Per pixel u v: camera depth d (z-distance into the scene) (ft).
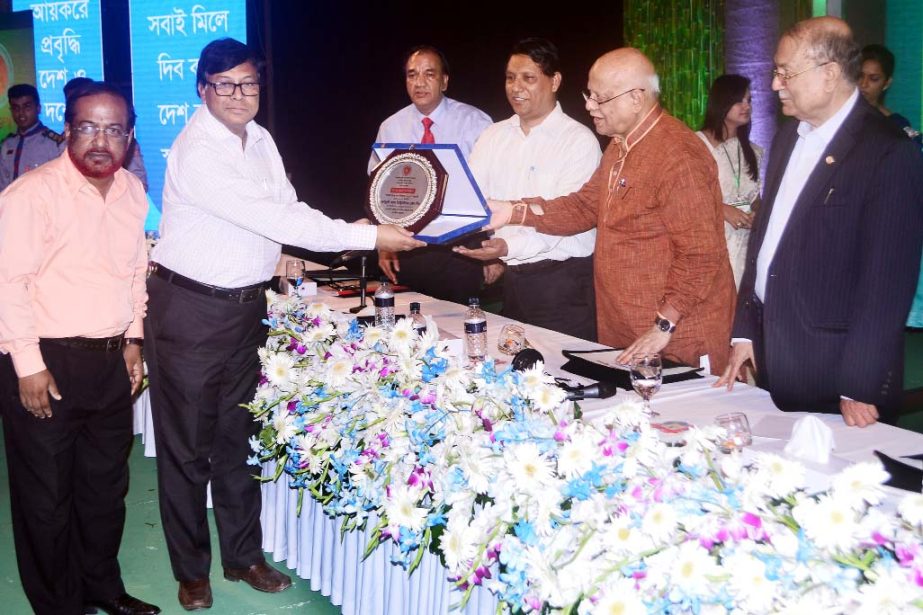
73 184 7.58
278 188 8.84
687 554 4.24
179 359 8.38
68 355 7.75
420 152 9.90
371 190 9.97
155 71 25.23
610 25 18.65
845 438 6.56
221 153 8.11
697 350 9.26
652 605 4.42
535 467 5.01
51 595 8.23
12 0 27.37
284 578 9.34
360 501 6.71
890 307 6.75
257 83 8.03
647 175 9.15
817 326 7.22
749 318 8.08
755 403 7.56
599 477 4.86
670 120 9.27
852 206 6.95
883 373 6.77
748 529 4.27
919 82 19.21
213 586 9.50
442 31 21.58
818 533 4.07
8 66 26.94
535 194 12.09
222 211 8.09
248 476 9.09
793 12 17.16
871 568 4.05
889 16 18.98
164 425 8.62
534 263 11.82
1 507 11.82
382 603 7.77
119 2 25.21
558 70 11.94
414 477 6.07
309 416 7.41
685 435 5.05
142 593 9.48
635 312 9.60
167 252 8.32
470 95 21.29
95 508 8.51
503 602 5.50
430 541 6.16
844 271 7.07
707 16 17.56
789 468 4.49
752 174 14.20
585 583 4.58
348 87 23.52
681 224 8.83
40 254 7.45
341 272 14.01
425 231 9.88
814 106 7.15
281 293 12.48
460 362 7.07
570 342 9.75
